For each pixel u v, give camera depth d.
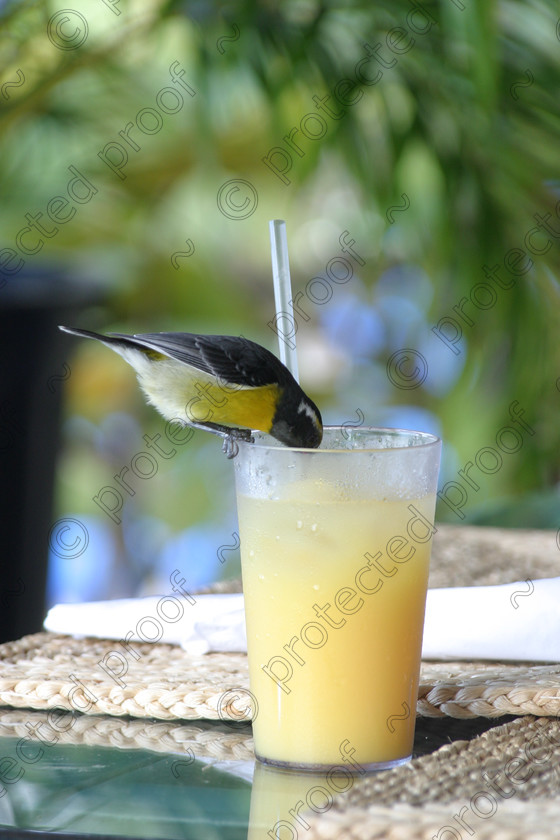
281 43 3.14
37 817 1.93
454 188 3.21
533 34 3.06
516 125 3.11
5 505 3.80
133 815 1.93
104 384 5.09
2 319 3.70
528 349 3.42
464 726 2.02
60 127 3.89
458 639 2.06
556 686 2.00
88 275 4.05
